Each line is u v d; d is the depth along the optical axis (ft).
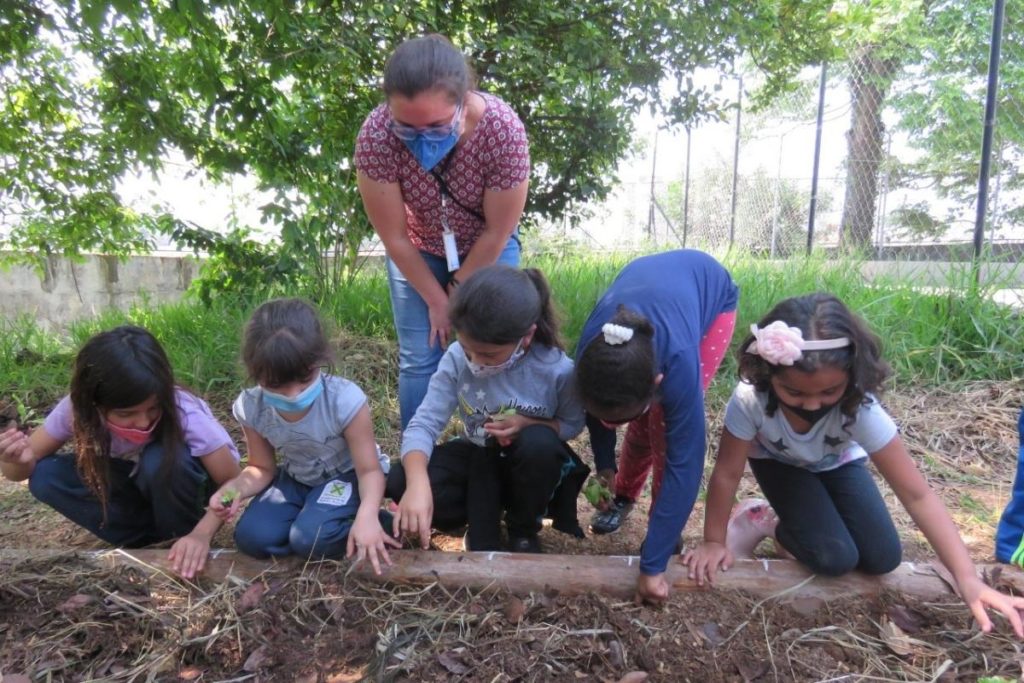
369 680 6.48
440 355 9.89
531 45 19.60
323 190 17.98
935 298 16.38
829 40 23.09
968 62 37.11
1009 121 28.19
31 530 10.01
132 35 15.83
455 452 8.97
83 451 7.90
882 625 7.23
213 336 16.52
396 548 8.11
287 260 17.97
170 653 6.80
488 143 8.50
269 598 7.47
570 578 7.64
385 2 17.47
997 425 13.03
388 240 9.14
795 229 36.47
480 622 7.13
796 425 7.36
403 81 7.58
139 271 31.14
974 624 7.20
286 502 8.34
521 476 8.18
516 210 8.95
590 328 7.45
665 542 7.14
